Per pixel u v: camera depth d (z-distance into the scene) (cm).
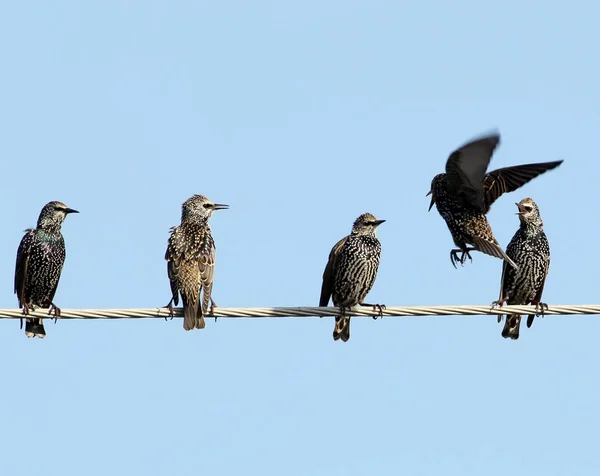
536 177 1608
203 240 1520
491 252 1530
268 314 1497
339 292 1633
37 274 1659
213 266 1511
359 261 1612
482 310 1523
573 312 1538
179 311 1492
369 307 1516
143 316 1487
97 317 1484
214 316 1495
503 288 1692
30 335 1666
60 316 1476
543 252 1666
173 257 1504
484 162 1407
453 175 1459
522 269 1669
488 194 1595
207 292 1496
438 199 1569
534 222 1664
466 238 1554
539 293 1688
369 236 1623
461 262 1581
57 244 1669
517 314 1557
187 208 1639
